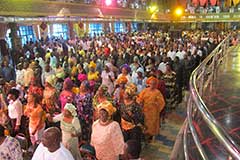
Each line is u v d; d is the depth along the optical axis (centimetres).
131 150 316
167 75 774
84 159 455
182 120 702
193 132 240
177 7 3092
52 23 1938
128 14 1930
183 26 3444
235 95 582
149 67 812
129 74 666
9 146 317
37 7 970
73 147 415
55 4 1089
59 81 684
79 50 1249
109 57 1008
